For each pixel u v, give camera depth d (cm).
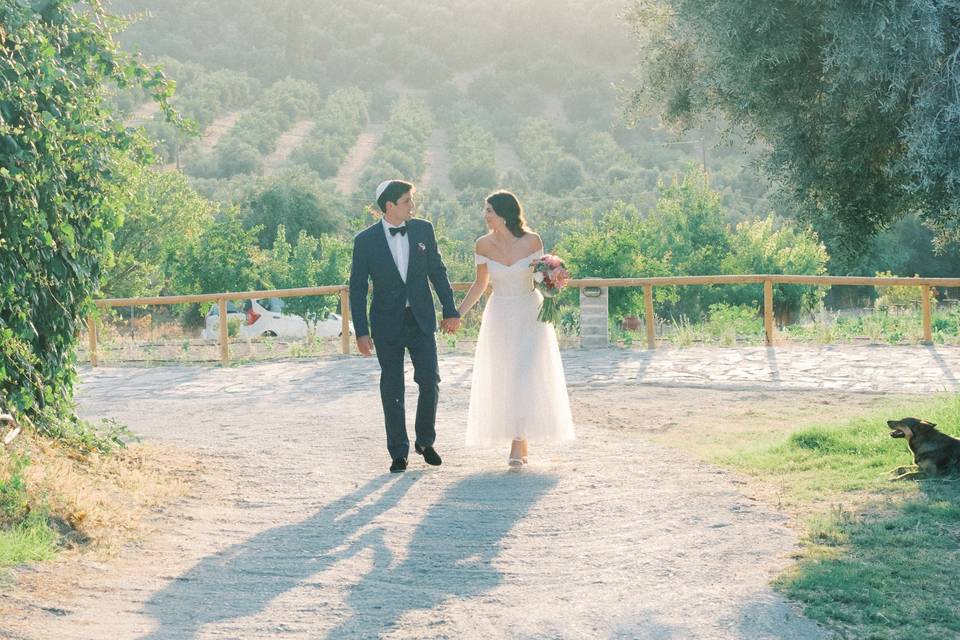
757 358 1368
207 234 3088
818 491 594
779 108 809
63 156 633
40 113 603
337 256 3033
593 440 833
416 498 638
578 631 385
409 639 384
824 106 800
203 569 486
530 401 706
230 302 2994
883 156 814
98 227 690
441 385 1229
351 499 639
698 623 383
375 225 721
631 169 15225
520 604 423
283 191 5188
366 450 812
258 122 17050
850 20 672
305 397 1191
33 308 651
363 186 13000
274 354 1672
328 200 5606
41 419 688
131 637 387
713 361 1356
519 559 497
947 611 379
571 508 596
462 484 676
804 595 401
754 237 3188
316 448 827
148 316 2816
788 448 730
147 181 3581
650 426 906
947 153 668
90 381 1427
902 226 5000
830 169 823
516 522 570
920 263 5012
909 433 622
